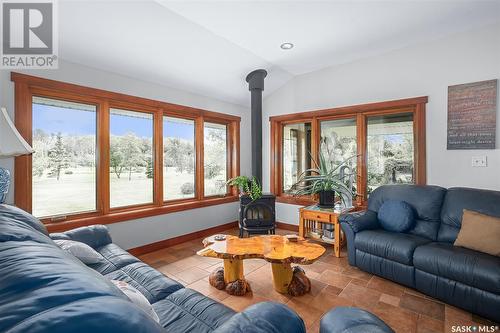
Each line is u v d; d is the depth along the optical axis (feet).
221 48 10.03
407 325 5.90
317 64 12.25
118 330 1.33
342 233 10.84
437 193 8.68
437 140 9.79
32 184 7.95
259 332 2.83
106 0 6.86
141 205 10.77
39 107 8.11
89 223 8.82
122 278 5.41
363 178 11.84
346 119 12.48
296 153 14.35
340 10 7.83
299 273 7.64
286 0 7.30
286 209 14.38
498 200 7.31
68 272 1.76
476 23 8.69
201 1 7.26
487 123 8.77
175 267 9.22
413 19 8.39
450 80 9.48
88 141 9.25
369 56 11.34
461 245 7.13
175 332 3.71
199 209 12.78
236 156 14.73
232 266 7.55
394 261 7.76
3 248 2.11
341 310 3.33
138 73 9.98
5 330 1.20
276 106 14.67
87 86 8.77
